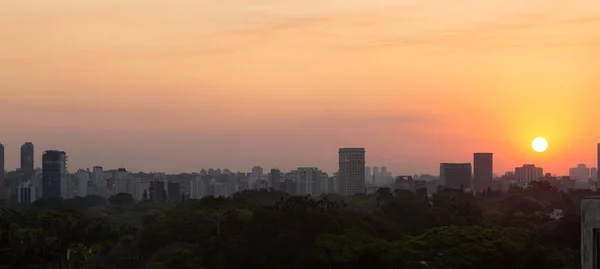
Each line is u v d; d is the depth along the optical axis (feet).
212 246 328.90
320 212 344.28
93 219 352.69
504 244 318.65
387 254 317.22
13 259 264.93
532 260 316.60
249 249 317.22
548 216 573.74
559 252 349.82
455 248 313.53
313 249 320.09
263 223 331.36
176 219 387.55
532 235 391.65
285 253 315.58
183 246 364.58
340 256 314.55
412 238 335.47
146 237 384.68
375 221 383.24
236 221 344.90
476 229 334.85
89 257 311.68
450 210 457.68
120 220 546.26
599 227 142.61
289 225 330.13
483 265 305.94
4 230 276.41
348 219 360.28
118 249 402.72
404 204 442.09
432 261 307.17
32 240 279.69
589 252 143.84
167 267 323.98
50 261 285.02
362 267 321.32
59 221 320.70
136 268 370.94
